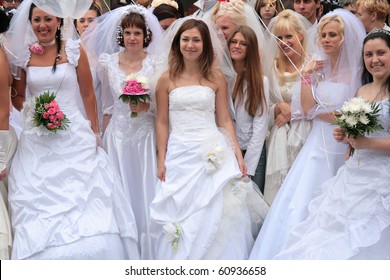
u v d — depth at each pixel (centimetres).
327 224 926
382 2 1117
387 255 896
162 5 1206
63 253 921
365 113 884
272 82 1079
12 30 981
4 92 959
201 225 957
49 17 973
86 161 988
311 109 1014
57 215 942
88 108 1028
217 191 966
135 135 1043
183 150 991
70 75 992
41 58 991
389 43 918
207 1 1230
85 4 974
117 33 1059
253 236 1040
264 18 1202
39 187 957
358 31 980
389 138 910
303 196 991
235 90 1064
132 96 999
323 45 997
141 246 1014
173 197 973
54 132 973
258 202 1032
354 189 922
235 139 1029
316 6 1205
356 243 888
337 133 928
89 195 966
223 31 1086
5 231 945
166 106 1023
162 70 1037
